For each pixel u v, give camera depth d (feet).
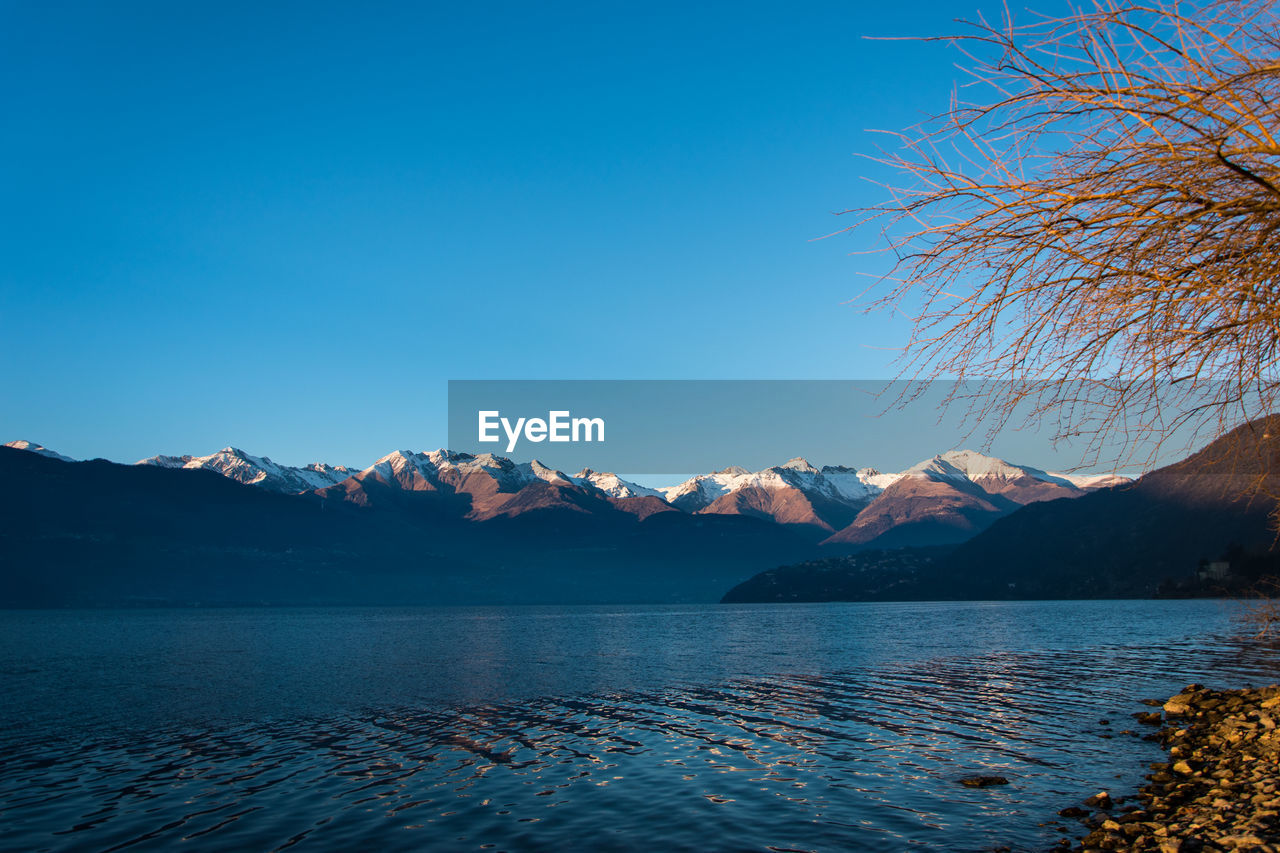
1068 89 18.02
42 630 435.53
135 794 61.41
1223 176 18.54
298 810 54.90
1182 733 65.00
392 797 57.98
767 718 92.53
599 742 79.36
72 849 47.32
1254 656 147.64
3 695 134.82
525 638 304.91
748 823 48.08
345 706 111.96
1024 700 100.22
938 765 62.49
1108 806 46.37
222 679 156.66
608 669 164.96
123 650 258.98
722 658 188.85
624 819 50.08
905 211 20.02
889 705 100.53
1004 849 40.40
